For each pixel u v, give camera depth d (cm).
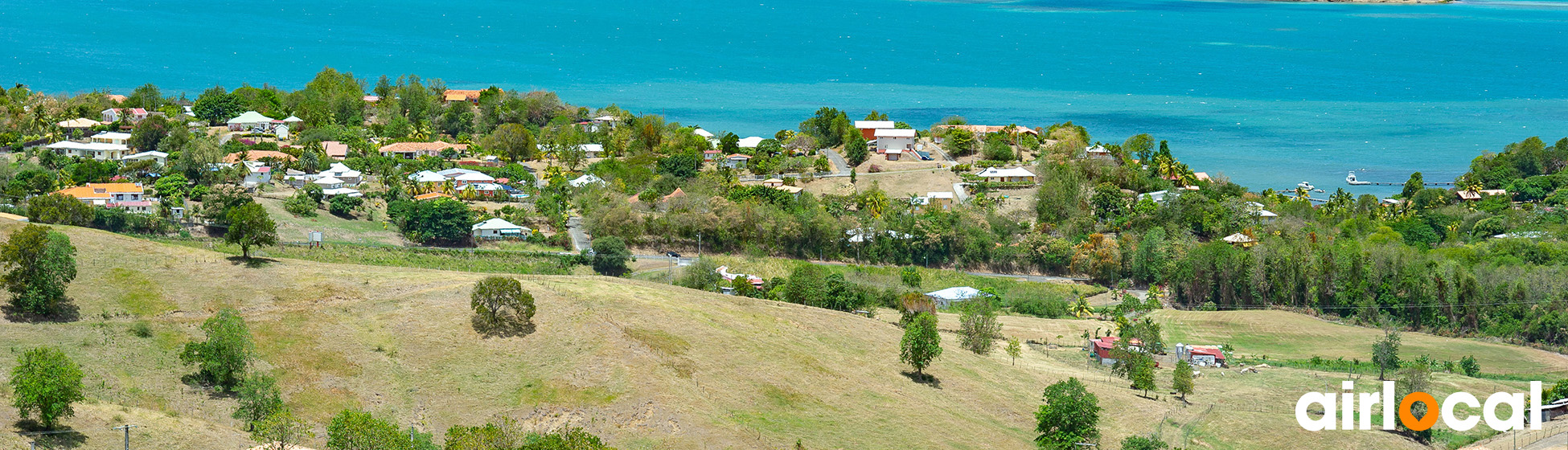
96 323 11781
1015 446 11819
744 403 11588
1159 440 11919
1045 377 14825
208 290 12950
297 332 11994
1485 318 19725
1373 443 12675
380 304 12838
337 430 9169
